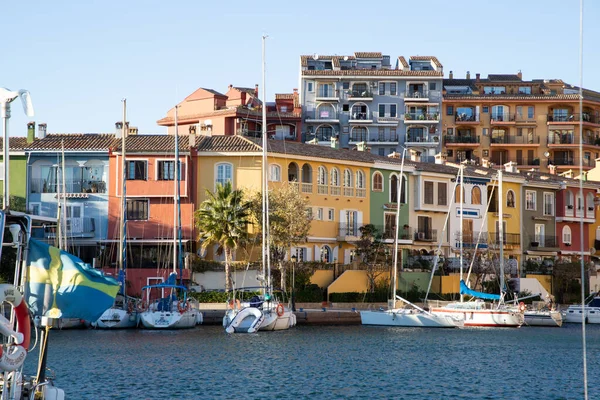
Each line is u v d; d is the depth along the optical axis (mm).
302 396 40562
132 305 72500
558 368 51562
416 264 94562
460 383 45312
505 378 47312
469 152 150625
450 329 76688
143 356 52500
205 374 46094
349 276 86750
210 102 137250
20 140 89125
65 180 86812
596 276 107062
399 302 81812
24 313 23672
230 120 132875
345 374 47344
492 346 62906
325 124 145250
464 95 149750
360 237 93125
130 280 80812
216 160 87125
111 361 50188
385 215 97500
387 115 146750
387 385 44156
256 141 90125
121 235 76438
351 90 146125
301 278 83000
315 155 90688
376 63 155375
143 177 85625
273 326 69750
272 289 75188
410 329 75062
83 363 49125
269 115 139875
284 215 82000
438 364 52344
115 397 39406
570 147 149625
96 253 85062
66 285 23547
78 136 91438
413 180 99938
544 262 105750
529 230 109500
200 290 80625
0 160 86875
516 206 108375
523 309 80750
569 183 113688
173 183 85375
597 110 154625
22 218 23672
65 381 43156
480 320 79750
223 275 81688
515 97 149500
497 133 150625
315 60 152625
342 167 93938
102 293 23781
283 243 82750
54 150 86125
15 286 23297
